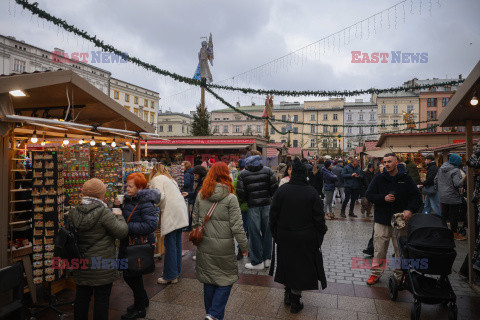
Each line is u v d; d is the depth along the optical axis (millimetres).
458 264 5426
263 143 19625
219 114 78188
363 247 6520
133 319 3580
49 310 3873
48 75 3781
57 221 3863
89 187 3166
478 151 3928
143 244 3600
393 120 72062
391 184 4352
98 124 6137
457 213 7043
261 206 5254
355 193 9859
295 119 78750
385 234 4484
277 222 3904
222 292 3152
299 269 3652
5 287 2463
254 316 3652
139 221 3557
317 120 77750
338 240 7082
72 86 4203
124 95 50562
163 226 4531
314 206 3686
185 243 6840
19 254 3854
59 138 6250
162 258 5789
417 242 3500
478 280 4418
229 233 3238
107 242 3178
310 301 4023
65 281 4414
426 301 3391
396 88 10133
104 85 45844
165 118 74625
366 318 3592
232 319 3590
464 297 4105
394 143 17969
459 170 6918
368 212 9867
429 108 67938
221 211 3230
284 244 3748
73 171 4637
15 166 4562
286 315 3668
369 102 79250
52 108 5102
